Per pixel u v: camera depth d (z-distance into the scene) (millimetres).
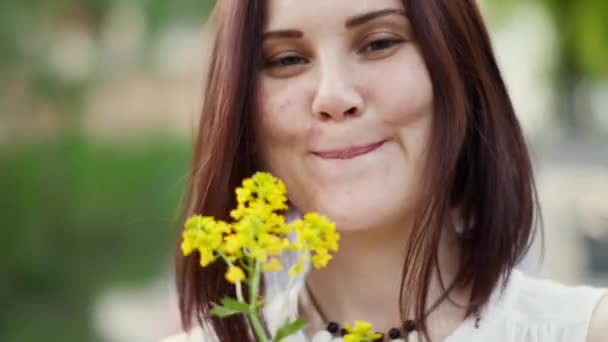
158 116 7977
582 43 9453
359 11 1725
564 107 9875
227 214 1878
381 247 1851
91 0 7625
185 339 2119
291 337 1943
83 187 7703
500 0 9461
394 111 1738
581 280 6730
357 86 1729
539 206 1966
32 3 7570
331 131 1738
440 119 1770
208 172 1872
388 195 1752
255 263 1586
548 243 7191
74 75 7762
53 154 7684
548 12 9367
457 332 1867
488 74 1890
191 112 2383
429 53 1760
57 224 7750
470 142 1896
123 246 7742
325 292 1938
